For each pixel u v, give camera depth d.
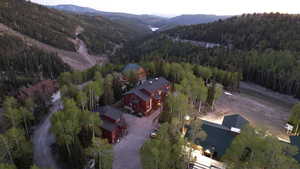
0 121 42.69
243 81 88.00
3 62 86.69
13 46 104.38
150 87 53.97
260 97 69.44
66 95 47.91
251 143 25.69
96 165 31.69
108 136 38.25
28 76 83.12
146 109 50.47
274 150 23.91
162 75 74.50
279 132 44.53
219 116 50.78
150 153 25.02
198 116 49.72
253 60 88.50
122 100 54.38
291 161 24.08
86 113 35.91
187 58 103.81
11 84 68.12
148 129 44.50
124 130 42.59
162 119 45.97
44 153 36.62
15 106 42.28
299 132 42.72
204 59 101.44
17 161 30.31
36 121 46.25
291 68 77.81
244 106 58.81
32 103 45.38
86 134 36.00
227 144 34.03
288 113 56.28
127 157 35.47
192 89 49.09
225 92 70.19
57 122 31.19
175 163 26.55
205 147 34.34
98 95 47.88
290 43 98.94
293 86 71.38
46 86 64.75
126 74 67.62
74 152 30.69
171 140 30.73
